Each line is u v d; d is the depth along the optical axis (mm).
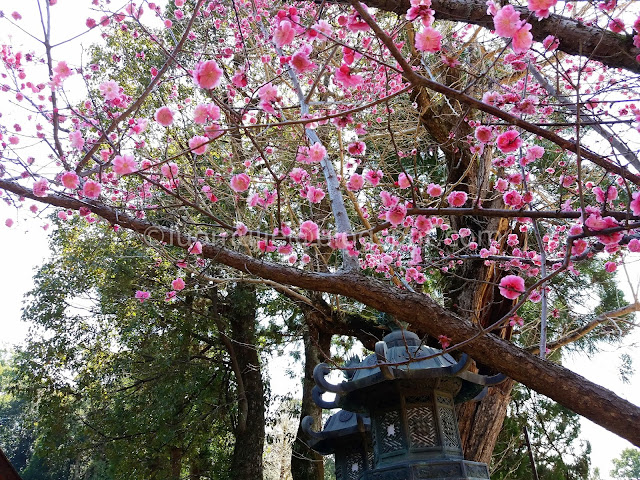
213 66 1737
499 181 2986
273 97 2145
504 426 7629
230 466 8969
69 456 9109
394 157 6051
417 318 2838
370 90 4750
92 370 9477
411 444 2926
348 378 3316
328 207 5996
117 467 8625
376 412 3115
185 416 8391
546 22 2504
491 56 4000
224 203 5609
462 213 2277
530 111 2199
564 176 3098
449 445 2998
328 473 15422
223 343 8781
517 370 2752
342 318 6465
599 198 2232
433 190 2559
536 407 8242
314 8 3840
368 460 3846
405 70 1619
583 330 4957
